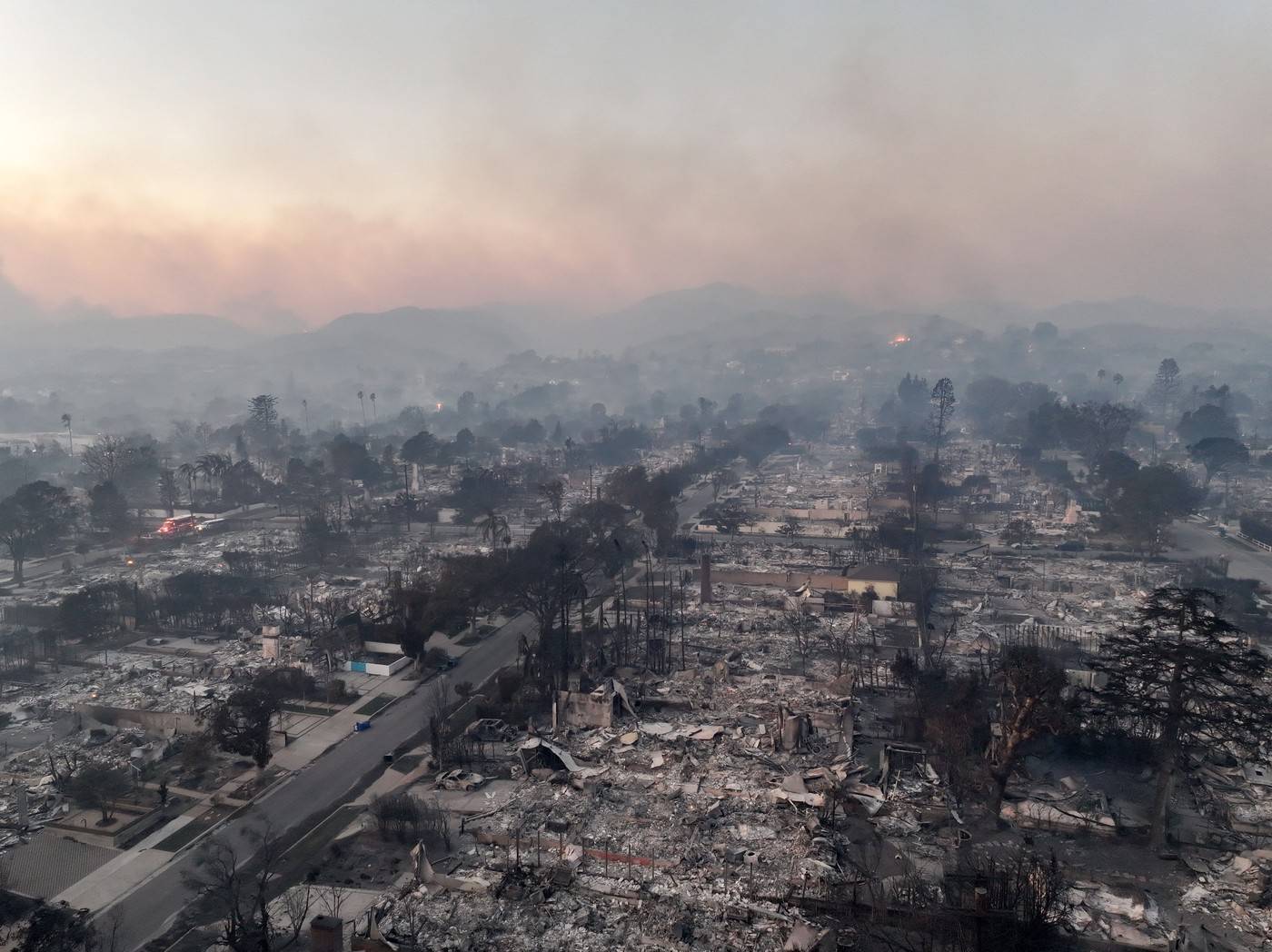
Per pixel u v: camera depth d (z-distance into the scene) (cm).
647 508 17362
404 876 5775
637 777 7219
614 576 14688
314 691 9412
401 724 8581
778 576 13900
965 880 5356
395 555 16325
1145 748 7269
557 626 11644
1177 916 5294
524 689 9081
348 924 5191
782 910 5306
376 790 7162
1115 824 6288
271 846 6172
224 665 10112
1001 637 11075
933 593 13438
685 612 12519
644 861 5834
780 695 9094
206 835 6444
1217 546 16838
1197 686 6166
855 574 13400
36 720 8594
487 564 12112
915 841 6184
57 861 6050
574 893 5519
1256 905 5372
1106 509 17788
